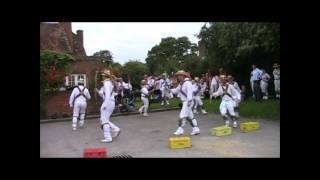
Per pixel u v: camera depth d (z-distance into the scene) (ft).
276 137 39.29
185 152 32.81
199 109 68.03
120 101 67.92
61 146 37.58
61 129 50.37
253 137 39.60
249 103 64.49
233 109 46.39
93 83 68.33
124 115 66.08
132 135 43.45
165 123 53.88
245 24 59.52
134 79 118.73
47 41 73.36
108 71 40.34
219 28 74.90
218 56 83.51
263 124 48.62
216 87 73.72
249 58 76.59
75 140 41.11
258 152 31.96
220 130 41.11
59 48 74.59
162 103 79.51
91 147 36.68
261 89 67.21
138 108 73.82
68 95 65.57
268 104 60.39
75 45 98.17
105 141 39.37
